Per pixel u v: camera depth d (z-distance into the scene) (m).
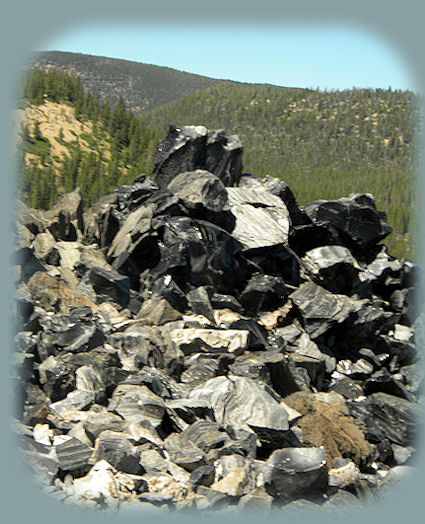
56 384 13.92
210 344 18.12
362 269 24.73
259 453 14.04
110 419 12.99
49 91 186.12
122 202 24.27
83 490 10.55
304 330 21.91
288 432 14.94
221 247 21.52
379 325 23.53
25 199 107.50
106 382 14.77
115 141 175.62
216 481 12.05
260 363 17.36
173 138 25.31
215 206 22.53
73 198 24.39
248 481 12.08
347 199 26.33
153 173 25.59
